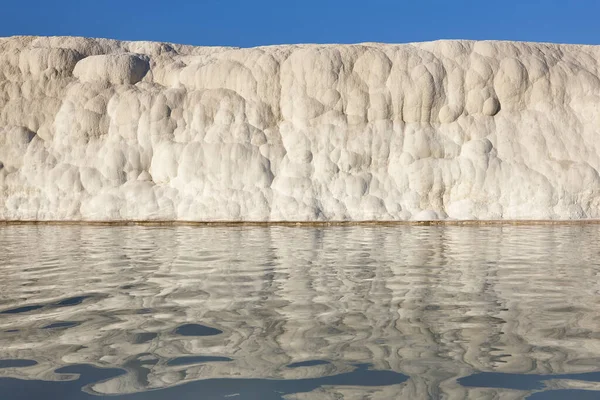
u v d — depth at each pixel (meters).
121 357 2.24
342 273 4.52
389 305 3.22
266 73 13.54
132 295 3.55
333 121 13.26
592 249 6.61
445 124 13.36
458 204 12.78
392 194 12.84
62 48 14.36
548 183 12.75
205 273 4.52
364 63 13.51
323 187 12.82
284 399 1.78
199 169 12.84
